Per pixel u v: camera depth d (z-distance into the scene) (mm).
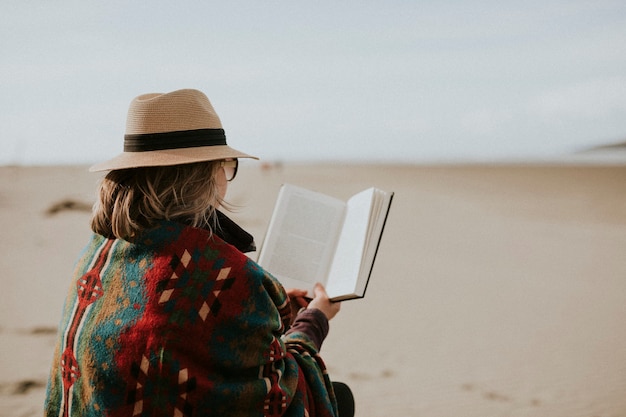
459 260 9922
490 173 40594
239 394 1201
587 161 84938
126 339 1179
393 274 8805
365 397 4355
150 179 1257
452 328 6184
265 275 1269
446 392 4461
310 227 1938
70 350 1257
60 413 1301
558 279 8602
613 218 15500
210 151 1288
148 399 1165
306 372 1395
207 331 1189
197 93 1354
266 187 22047
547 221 14867
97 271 1267
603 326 6281
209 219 1333
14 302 6602
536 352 5422
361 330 6082
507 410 4145
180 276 1199
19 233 11281
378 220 1729
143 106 1295
